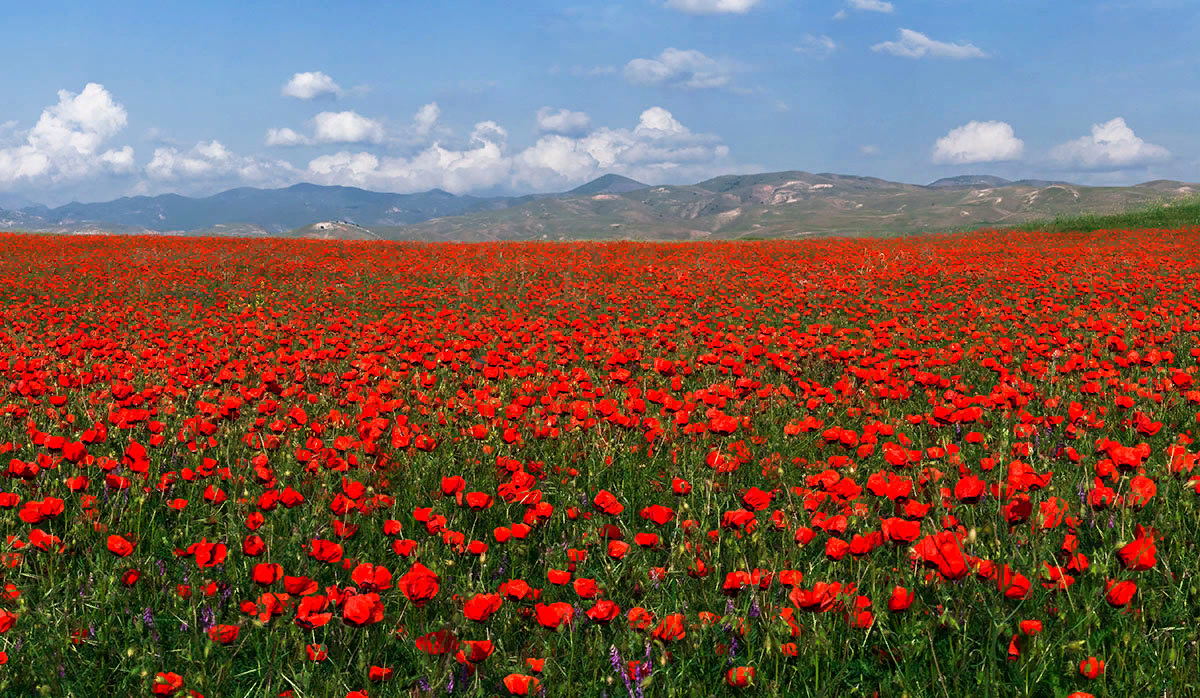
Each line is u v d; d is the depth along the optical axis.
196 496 4.29
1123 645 2.60
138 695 2.62
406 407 5.93
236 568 3.32
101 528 3.62
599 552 3.52
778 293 13.81
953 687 2.48
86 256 23.31
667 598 3.06
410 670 2.74
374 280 19.03
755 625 2.78
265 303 15.36
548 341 8.99
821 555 3.38
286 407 6.22
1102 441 3.99
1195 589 2.89
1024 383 5.66
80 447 3.96
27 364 6.82
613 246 28.31
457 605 2.99
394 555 3.59
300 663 2.72
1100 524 3.48
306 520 3.79
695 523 3.46
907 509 3.24
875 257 20.00
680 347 9.22
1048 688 2.48
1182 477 3.62
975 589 2.80
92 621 2.98
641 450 4.91
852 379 6.46
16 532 3.62
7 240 29.02
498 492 3.81
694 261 21.61
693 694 2.50
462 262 22.19
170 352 8.53
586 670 2.67
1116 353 7.68
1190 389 5.86
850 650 2.65
